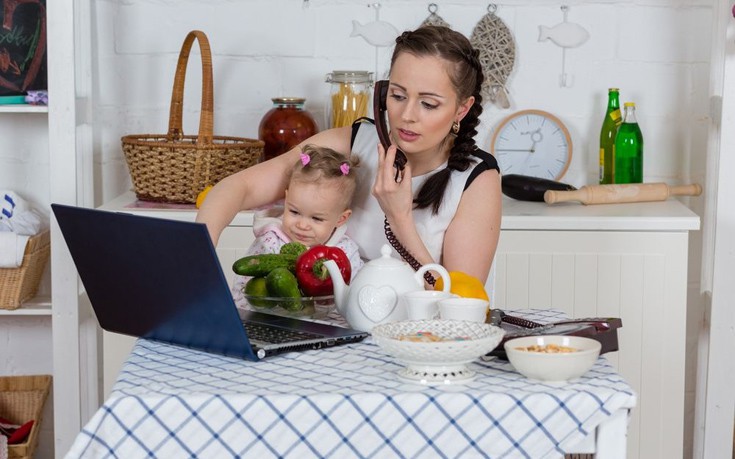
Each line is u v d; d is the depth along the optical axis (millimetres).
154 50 3195
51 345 3266
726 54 2732
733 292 2807
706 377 2961
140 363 1544
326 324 1726
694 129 3209
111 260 1625
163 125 3230
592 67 3199
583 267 2789
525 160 3201
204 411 1345
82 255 1690
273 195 2146
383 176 1895
